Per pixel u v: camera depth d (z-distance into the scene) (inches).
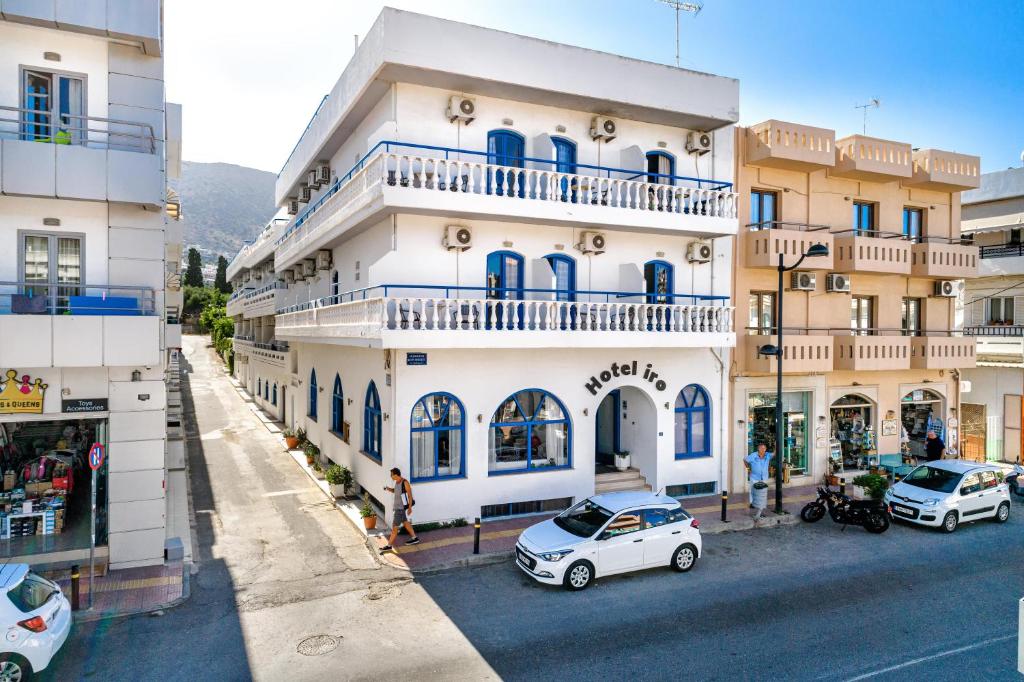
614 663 362.0
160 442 498.6
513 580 485.4
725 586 477.4
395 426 585.6
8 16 450.9
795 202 781.3
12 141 444.5
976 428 990.4
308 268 877.2
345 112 664.4
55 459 561.0
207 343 2726.4
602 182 663.1
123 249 495.5
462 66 563.2
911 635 401.7
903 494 645.3
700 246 714.8
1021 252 967.6
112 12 472.1
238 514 646.5
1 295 451.2
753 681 345.1
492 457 637.3
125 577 474.3
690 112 674.8
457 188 559.8
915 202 872.9
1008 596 464.4
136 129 497.4
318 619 417.1
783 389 777.6
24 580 338.0
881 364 784.9
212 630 400.8
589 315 607.8
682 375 719.7
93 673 348.8
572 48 613.0
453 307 598.5
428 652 374.0
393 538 542.0
